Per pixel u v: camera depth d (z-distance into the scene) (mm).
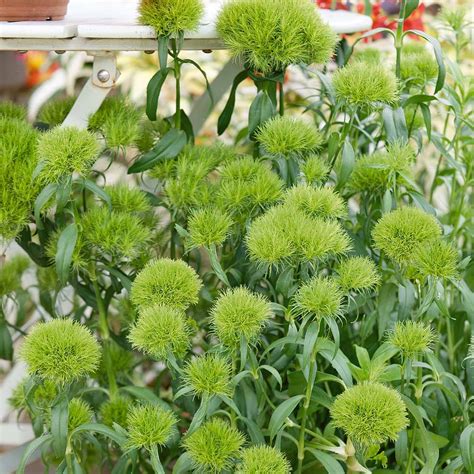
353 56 1998
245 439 1514
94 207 1646
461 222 1874
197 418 1444
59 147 1522
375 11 2164
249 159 1623
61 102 1775
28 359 1440
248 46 1632
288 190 1548
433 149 2199
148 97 1663
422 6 2152
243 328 1422
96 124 1691
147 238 1646
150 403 1557
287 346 1584
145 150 1758
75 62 2418
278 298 1704
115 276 1681
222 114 1739
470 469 1472
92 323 1753
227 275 1689
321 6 2131
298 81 2316
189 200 1642
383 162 1618
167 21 1606
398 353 1617
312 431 1606
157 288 1467
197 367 1445
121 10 1851
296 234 1449
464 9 1920
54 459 1796
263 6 1627
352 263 1480
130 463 1646
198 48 1690
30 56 2502
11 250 1928
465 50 2180
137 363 1812
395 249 1500
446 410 1626
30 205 1618
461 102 1814
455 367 1755
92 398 1762
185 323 1494
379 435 1384
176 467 1486
